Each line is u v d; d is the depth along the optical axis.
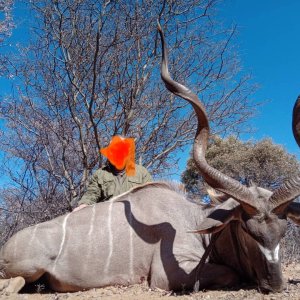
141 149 7.30
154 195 4.50
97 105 7.12
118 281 4.26
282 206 3.46
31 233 4.30
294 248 7.39
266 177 13.22
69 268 4.25
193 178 13.59
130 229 4.33
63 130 7.04
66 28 7.00
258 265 3.49
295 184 3.45
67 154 7.29
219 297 3.47
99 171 5.21
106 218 4.39
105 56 6.97
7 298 3.85
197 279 3.73
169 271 4.02
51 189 7.04
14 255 4.21
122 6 6.95
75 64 6.95
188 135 7.60
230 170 13.65
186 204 4.47
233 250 3.95
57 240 4.29
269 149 13.42
